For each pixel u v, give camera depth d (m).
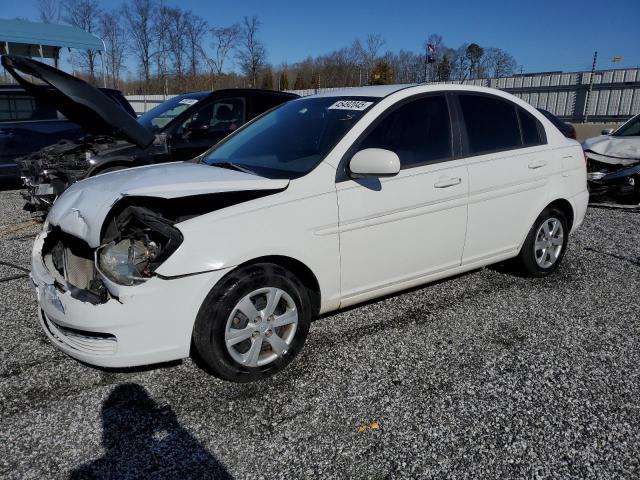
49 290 2.85
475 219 3.81
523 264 4.39
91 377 3.00
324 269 3.10
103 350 2.64
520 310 3.92
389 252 3.38
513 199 4.04
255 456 2.36
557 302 4.07
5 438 2.47
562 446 2.41
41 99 5.39
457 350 3.31
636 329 3.61
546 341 3.43
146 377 3.00
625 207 7.76
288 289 2.93
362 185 3.19
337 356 3.23
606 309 3.94
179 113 7.10
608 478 2.22
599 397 2.79
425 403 2.74
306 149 3.32
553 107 20.66
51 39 14.33
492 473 2.25
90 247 2.69
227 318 2.74
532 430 2.52
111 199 2.72
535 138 4.29
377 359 3.20
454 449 2.40
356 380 2.96
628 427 2.54
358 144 3.25
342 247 3.14
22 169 6.53
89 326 2.58
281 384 2.92
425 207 3.48
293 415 2.65
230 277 2.74
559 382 2.94
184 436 2.49
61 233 3.07
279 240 2.85
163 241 2.66
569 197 4.48
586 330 3.59
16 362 3.16
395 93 3.56
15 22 14.20
